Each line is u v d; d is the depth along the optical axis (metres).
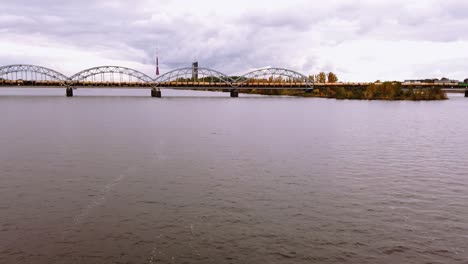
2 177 33.75
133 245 20.28
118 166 38.81
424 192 30.38
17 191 29.55
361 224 23.50
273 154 46.88
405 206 26.89
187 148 50.81
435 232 22.42
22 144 52.94
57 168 37.59
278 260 18.86
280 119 103.50
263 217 24.45
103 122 89.75
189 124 86.88
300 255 19.41
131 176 34.56
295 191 30.38
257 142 57.44
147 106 172.75
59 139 58.59
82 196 28.47
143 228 22.50
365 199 28.44
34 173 35.38
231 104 198.75
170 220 23.78
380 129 78.94
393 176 35.69
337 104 199.50
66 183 31.98
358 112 134.62
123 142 55.94
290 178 34.53
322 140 60.78
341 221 23.92
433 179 34.59
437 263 18.84
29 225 22.81
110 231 22.05
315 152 48.78
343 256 19.38
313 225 23.22
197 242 20.69
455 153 48.84
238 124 87.94
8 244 20.27
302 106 177.00
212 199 28.05
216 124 87.44
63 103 195.38
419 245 20.72
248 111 139.12
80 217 24.09
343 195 29.39
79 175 34.75
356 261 18.92
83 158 42.94
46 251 19.53
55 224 22.98
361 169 38.62
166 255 19.22
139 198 28.09
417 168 39.34
